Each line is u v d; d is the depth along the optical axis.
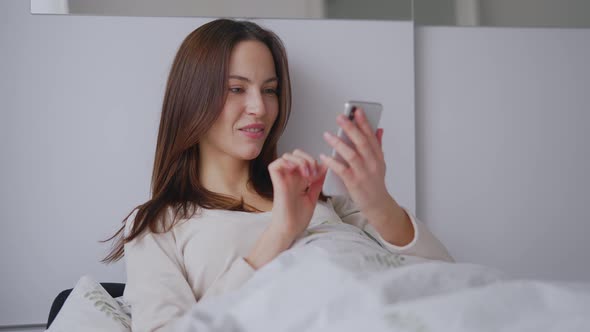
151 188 1.43
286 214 0.98
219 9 1.58
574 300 0.52
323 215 1.25
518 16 1.72
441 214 1.70
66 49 1.52
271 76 1.38
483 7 1.71
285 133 1.61
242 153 1.32
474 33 1.72
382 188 0.94
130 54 1.54
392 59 1.66
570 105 1.76
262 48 1.37
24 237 1.50
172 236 1.18
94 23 1.53
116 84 1.54
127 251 1.17
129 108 1.55
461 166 1.71
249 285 0.73
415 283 0.64
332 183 0.96
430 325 0.51
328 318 0.58
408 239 1.04
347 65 1.64
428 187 1.70
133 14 1.54
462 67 1.71
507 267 1.73
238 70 1.32
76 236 1.52
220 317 0.64
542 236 1.74
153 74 1.55
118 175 1.54
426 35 1.70
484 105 1.72
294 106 1.62
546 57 1.75
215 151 1.35
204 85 1.31
